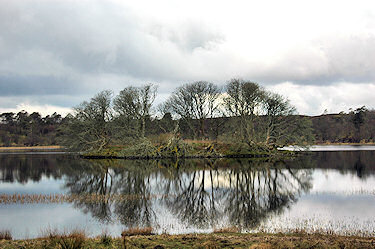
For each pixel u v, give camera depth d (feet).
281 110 220.64
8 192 90.99
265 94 221.46
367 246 37.35
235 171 145.18
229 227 52.47
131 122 220.43
